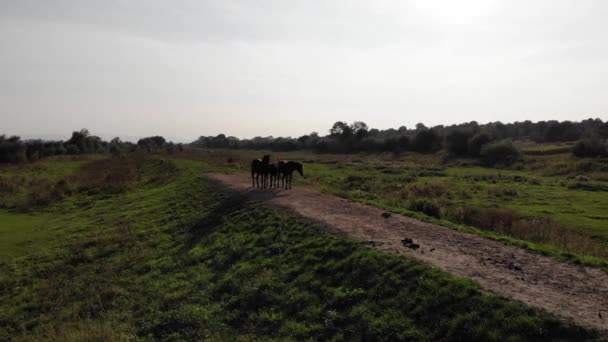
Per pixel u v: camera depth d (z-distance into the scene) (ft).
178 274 44.16
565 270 32.89
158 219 71.82
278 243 45.50
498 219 64.28
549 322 23.56
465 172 172.04
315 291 33.86
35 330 36.63
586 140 211.82
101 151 349.41
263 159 82.58
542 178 149.18
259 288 36.32
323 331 28.50
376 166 193.88
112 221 76.13
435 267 32.48
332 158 279.69
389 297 30.14
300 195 72.13
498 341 23.27
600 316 24.06
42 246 63.62
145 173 151.64
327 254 39.37
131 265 50.26
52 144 312.09
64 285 46.47
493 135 249.34
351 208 60.08
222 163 157.99
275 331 30.14
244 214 59.62
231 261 44.80
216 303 35.94
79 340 31.45
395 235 43.78
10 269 53.42
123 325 34.42
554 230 56.70
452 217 69.31
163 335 32.30
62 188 117.70
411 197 88.79
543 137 379.14
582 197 101.55
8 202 106.42
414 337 25.45
